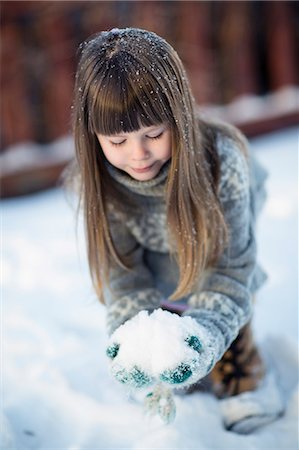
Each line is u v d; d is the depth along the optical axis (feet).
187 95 4.72
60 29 10.87
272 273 7.83
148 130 4.53
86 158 4.89
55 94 11.14
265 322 6.88
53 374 6.18
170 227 5.03
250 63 12.49
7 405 5.79
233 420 5.54
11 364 6.39
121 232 5.39
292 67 12.80
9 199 11.42
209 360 4.45
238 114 12.53
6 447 5.07
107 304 5.44
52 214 10.52
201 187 4.85
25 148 11.35
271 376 5.96
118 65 4.47
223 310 5.02
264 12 12.36
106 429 5.55
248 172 5.32
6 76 10.91
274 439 5.41
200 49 11.76
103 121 4.53
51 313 7.50
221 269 5.20
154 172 4.81
